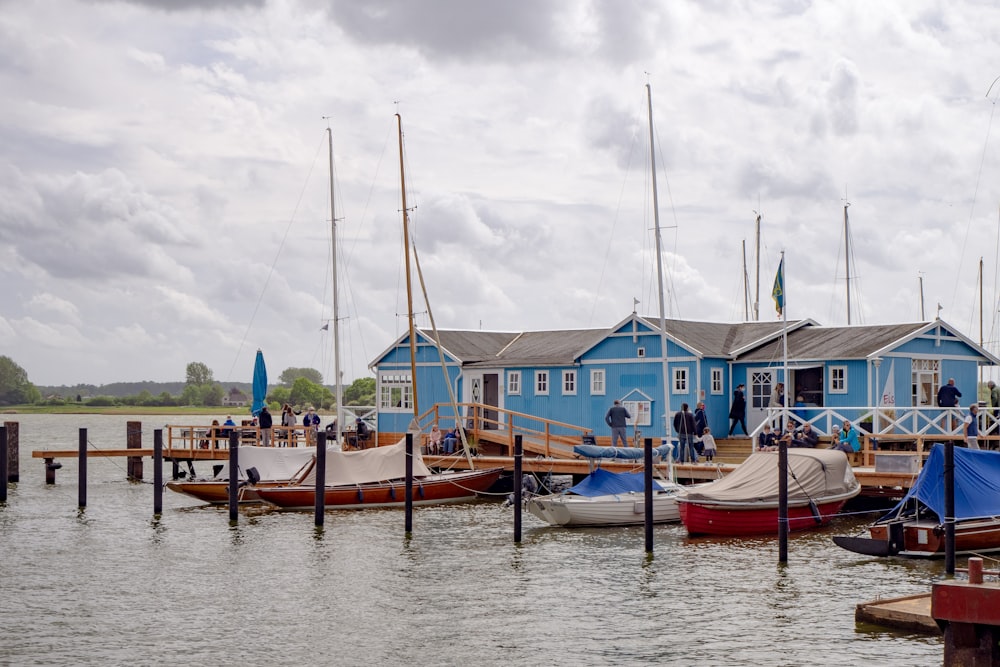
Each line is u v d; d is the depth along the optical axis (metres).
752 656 21.34
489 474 44.62
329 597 26.80
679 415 44.03
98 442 112.38
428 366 57.75
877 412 41.81
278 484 42.84
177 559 31.88
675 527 36.72
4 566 30.92
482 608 25.48
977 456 30.05
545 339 58.88
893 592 26.36
